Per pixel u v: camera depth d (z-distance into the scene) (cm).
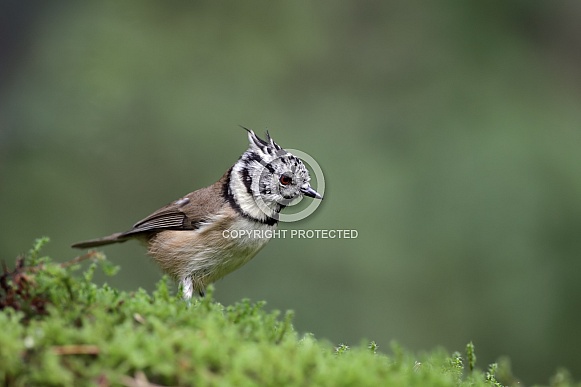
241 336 460
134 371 411
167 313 470
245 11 1616
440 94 1491
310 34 1616
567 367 1275
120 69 1505
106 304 468
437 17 1592
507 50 1535
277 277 1332
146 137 1485
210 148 1495
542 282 1297
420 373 468
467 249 1329
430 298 1322
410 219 1355
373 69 1585
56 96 1471
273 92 1559
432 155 1404
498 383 548
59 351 414
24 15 1603
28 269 463
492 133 1401
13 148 1436
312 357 437
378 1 1636
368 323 1309
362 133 1480
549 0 1589
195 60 1559
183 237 812
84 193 1433
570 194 1341
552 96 1492
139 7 1579
